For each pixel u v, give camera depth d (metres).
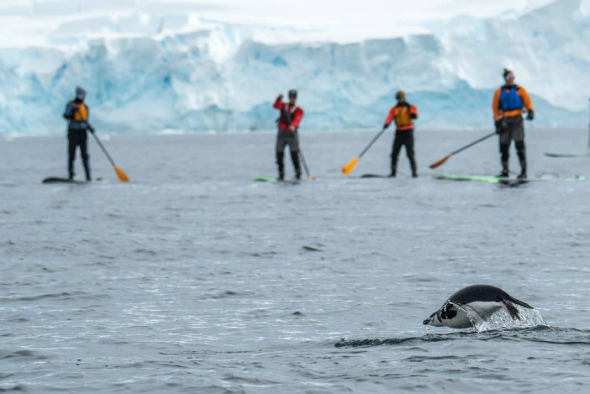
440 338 19.14
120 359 18.72
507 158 76.69
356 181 81.31
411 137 84.75
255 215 51.72
